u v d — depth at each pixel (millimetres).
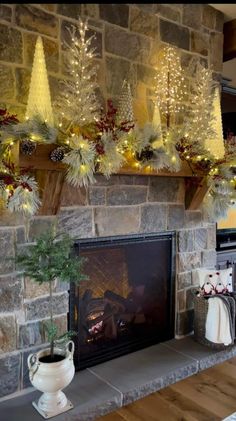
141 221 2596
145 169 2271
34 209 1858
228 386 2373
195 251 2977
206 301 2730
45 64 2035
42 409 1914
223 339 2658
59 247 1905
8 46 1987
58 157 1854
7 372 2020
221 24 3090
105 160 1974
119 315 2633
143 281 2748
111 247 2502
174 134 2434
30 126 1756
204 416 2059
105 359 2500
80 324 2381
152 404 2162
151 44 2615
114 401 2082
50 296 2000
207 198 2842
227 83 3930
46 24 2123
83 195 2279
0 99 1967
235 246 3443
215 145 2674
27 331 2080
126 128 2086
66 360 1939
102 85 2361
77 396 2072
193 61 2881
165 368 2416
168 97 2695
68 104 2037
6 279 1994
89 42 2115
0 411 1918
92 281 2455
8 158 1778
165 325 2879
